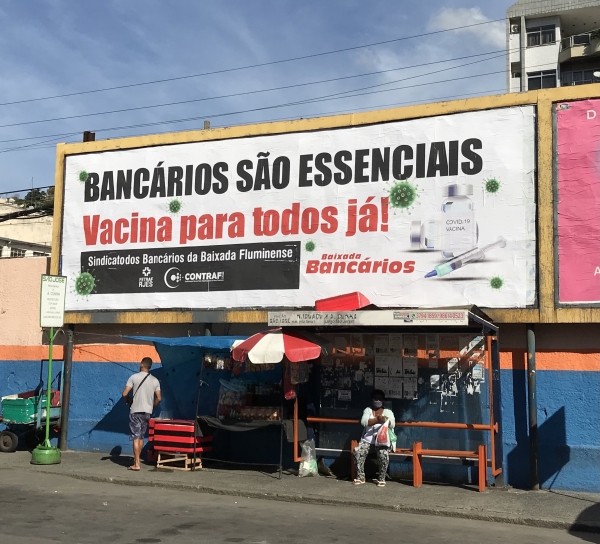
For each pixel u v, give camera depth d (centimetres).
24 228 4028
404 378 1191
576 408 1117
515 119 1182
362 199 1275
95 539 750
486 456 1114
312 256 1299
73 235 1509
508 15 5541
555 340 1149
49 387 1332
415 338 1189
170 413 1373
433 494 1055
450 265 1199
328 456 1214
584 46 5262
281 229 1329
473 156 1204
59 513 891
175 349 1378
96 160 1508
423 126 1245
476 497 1037
